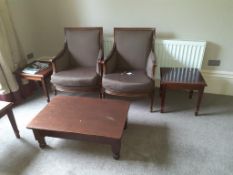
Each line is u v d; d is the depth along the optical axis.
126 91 2.26
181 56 2.68
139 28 2.60
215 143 1.95
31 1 2.96
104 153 1.85
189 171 1.67
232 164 1.73
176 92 2.91
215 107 2.53
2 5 2.44
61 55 2.61
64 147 1.93
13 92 2.60
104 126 1.67
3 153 1.87
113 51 2.59
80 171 1.68
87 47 2.69
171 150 1.88
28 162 1.77
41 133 1.79
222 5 2.43
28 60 3.13
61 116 1.79
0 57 2.41
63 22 3.02
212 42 2.66
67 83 2.38
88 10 2.86
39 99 2.79
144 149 1.89
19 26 2.86
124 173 1.66
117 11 2.77
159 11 2.65
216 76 2.78
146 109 2.51
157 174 1.64
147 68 2.46
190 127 2.18
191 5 2.52
